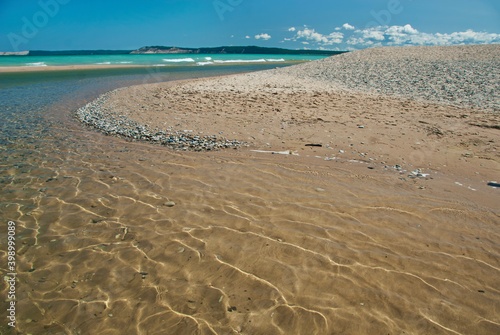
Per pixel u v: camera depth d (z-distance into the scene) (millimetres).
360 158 5797
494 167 5191
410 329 2301
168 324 2354
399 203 4117
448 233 3459
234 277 2840
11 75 22609
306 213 3898
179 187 4680
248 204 4145
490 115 8469
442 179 4852
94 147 6684
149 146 6742
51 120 9227
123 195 4434
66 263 3041
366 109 9648
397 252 3154
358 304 2525
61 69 28703
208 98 12125
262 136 7199
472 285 2723
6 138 7258
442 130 7246
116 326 2344
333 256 3100
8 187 4676
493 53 20094
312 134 7250
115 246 3297
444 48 25312
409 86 13719
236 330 2297
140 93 14102
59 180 4938
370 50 28844
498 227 3551
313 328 2311
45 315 2441
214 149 6453
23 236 3471
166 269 2949
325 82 16500
